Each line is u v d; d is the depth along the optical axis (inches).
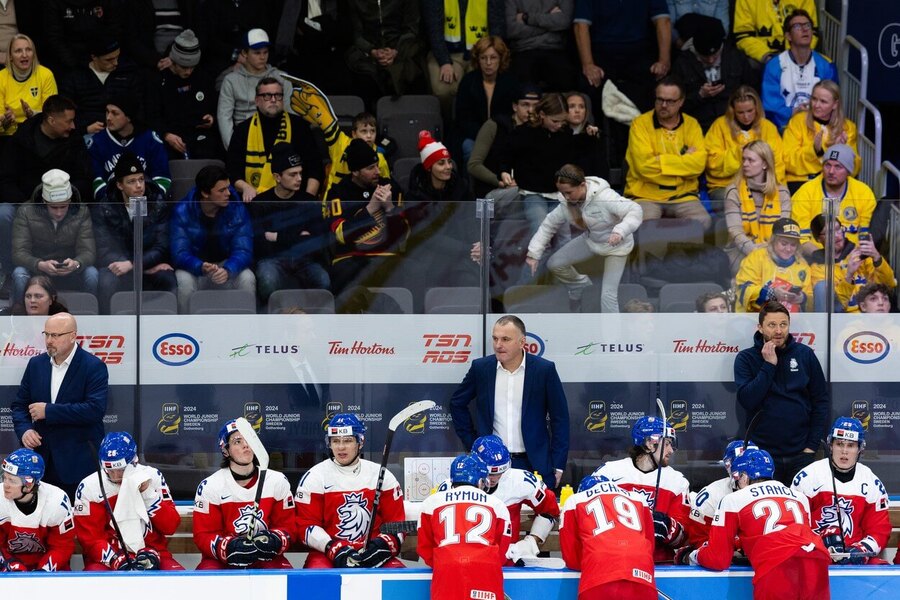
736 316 1023.0
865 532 973.2
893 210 1026.1
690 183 1263.5
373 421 1014.4
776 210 1019.9
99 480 915.4
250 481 937.5
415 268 1005.2
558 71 1391.5
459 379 1015.0
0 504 925.2
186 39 1337.4
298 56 1440.7
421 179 1173.1
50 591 858.8
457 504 863.7
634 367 1019.9
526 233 1007.6
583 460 1023.6
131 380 1000.2
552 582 879.1
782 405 1015.6
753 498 883.4
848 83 1446.9
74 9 1358.3
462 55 1423.5
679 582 890.1
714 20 1373.0
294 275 1001.5
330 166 1310.3
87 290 994.7
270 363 1005.8
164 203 992.2
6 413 995.3
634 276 1014.4
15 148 1192.2
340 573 875.4
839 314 1028.5
